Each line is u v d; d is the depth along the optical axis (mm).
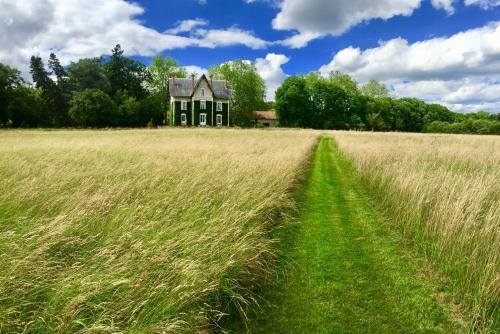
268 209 6820
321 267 5023
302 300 4184
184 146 15977
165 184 7242
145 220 4945
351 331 3631
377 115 82875
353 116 84000
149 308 3268
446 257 4891
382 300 4191
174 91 70125
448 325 3729
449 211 5672
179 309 3387
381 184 9125
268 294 4301
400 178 8289
